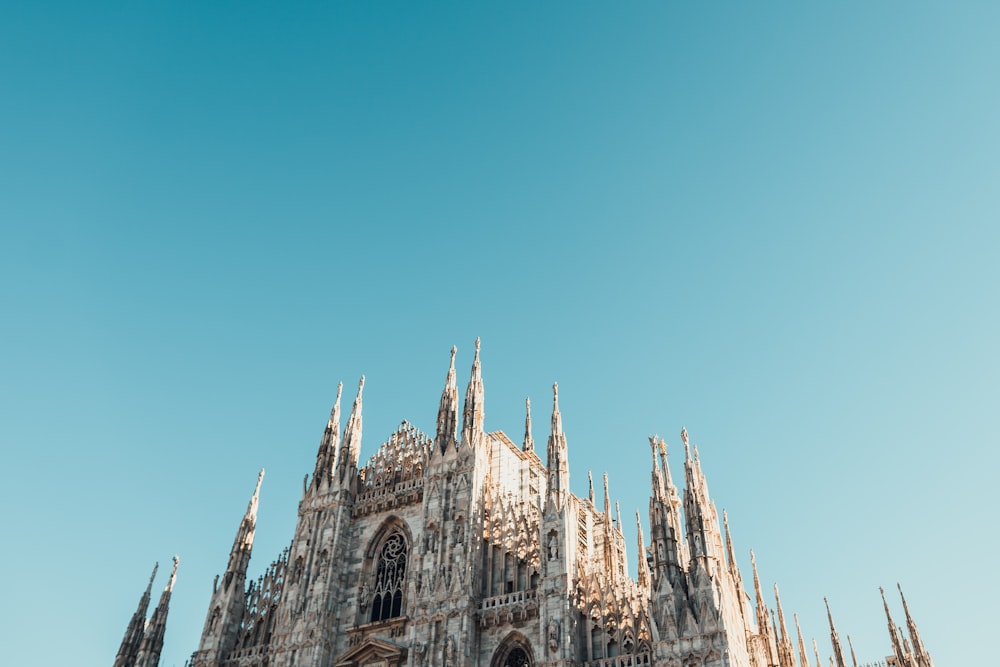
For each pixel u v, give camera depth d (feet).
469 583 216.74
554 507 217.36
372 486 263.29
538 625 205.77
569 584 203.92
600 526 279.49
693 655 180.34
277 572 260.62
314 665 225.76
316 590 240.12
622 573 273.33
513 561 223.51
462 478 240.12
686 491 206.90
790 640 271.49
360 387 288.71
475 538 227.40
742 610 238.89
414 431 267.80
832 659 267.59
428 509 239.50
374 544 249.75
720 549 217.97
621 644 196.13
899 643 263.70
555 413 237.04
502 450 281.74
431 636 212.84
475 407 254.88
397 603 234.99
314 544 252.62
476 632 212.84
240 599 259.60
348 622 236.02
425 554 231.09
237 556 266.77
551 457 228.43
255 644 249.14
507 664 207.72
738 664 187.93
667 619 186.80
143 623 272.10
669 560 195.52
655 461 214.28
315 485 268.41
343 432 279.28
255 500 282.36
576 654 195.11
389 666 217.77
